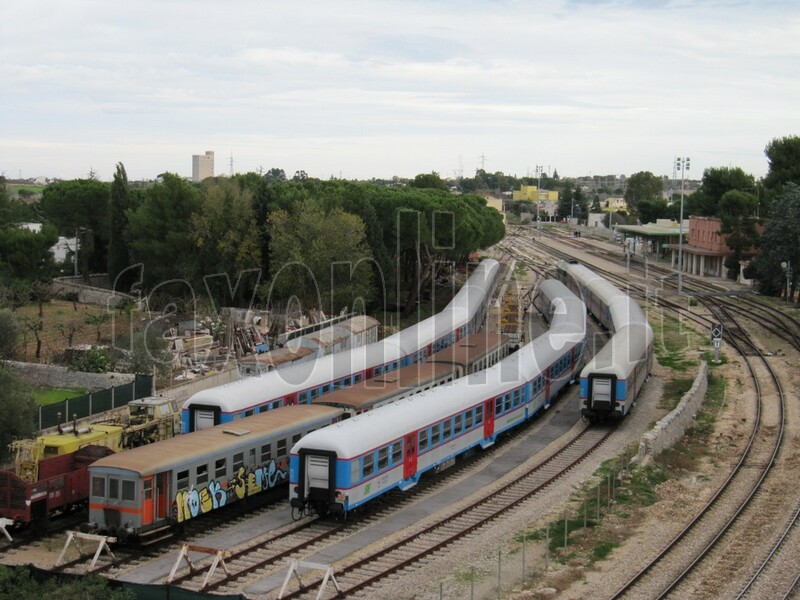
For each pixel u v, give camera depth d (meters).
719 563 27.00
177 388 48.62
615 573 26.06
